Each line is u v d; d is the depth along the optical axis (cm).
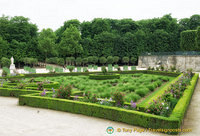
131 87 1565
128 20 6450
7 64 4309
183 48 5128
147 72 3200
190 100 1162
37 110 987
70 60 5147
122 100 897
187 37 5009
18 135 630
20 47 5009
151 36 6031
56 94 1087
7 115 877
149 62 5103
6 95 1372
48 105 1024
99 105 875
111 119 824
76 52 5409
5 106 1067
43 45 5191
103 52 5750
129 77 2498
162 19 6212
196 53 3794
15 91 1343
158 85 1883
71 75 2825
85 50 5684
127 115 778
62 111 974
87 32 6216
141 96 1397
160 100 845
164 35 5944
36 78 2459
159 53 4906
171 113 759
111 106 877
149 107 779
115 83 2081
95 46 5775
